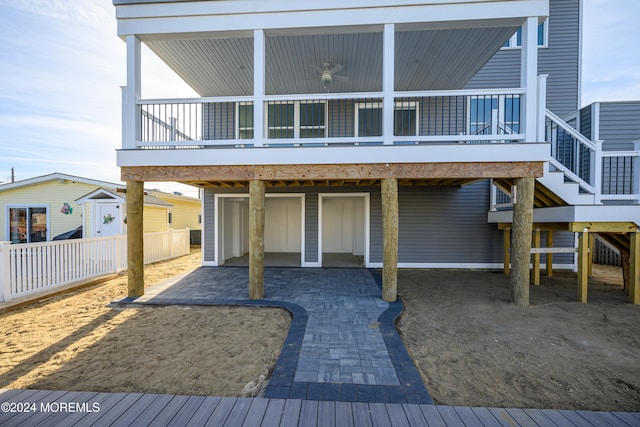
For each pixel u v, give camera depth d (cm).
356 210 995
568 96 780
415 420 205
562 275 681
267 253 1027
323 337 341
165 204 1148
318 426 199
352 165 464
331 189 778
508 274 678
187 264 872
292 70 664
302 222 779
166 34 472
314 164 466
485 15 433
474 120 759
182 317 416
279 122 777
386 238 471
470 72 667
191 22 461
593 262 855
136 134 482
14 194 1166
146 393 238
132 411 213
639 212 445
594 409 222
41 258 507
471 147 445
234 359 298
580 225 463
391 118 455
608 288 562
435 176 453
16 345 329
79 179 1153
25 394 235
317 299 486
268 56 608
